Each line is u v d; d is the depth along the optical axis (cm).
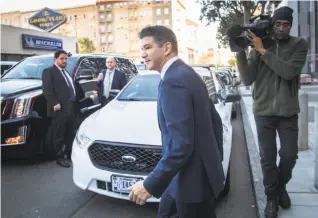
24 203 378
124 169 322
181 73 176
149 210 355
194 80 178
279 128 299
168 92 173
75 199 388
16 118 484
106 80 629
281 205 326
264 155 305
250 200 387
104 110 420
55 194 403
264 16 292
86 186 340
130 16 9462
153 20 9250
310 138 609
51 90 482
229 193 409
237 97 455
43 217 345
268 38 288
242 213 354
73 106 520
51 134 512
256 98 304
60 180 450
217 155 185
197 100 176
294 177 409
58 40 2898
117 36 9638
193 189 180
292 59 278
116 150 327
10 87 520
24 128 488
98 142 337
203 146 179
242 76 301
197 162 180
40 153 518
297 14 1933
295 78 288
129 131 338
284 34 281
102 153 334
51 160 541
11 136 481
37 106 508
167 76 177
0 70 1231
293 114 290
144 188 170
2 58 2317
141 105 421
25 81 565
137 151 320
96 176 331
